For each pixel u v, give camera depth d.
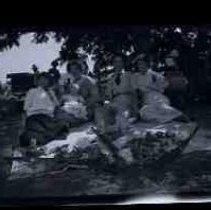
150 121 3.32
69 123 3.30
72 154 3.28
